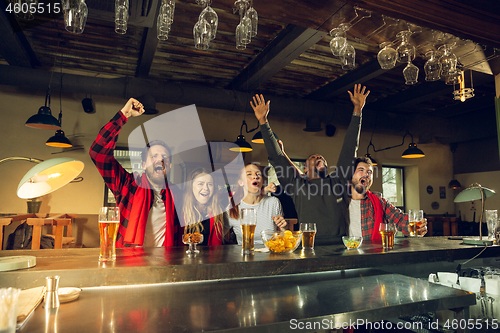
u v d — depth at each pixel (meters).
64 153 5.26
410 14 1.82
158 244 1.84
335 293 1.11
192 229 1.86
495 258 1.78
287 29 3.64
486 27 2.00
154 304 0.94
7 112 5.08
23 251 1.31
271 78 5.35
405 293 1.13
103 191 5.41
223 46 4.20
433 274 1.50
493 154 7.28
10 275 0.94
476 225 7.26
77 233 5.20
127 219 1.80
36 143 5.17
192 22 3.50
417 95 5.44
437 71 2.45
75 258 1.17
